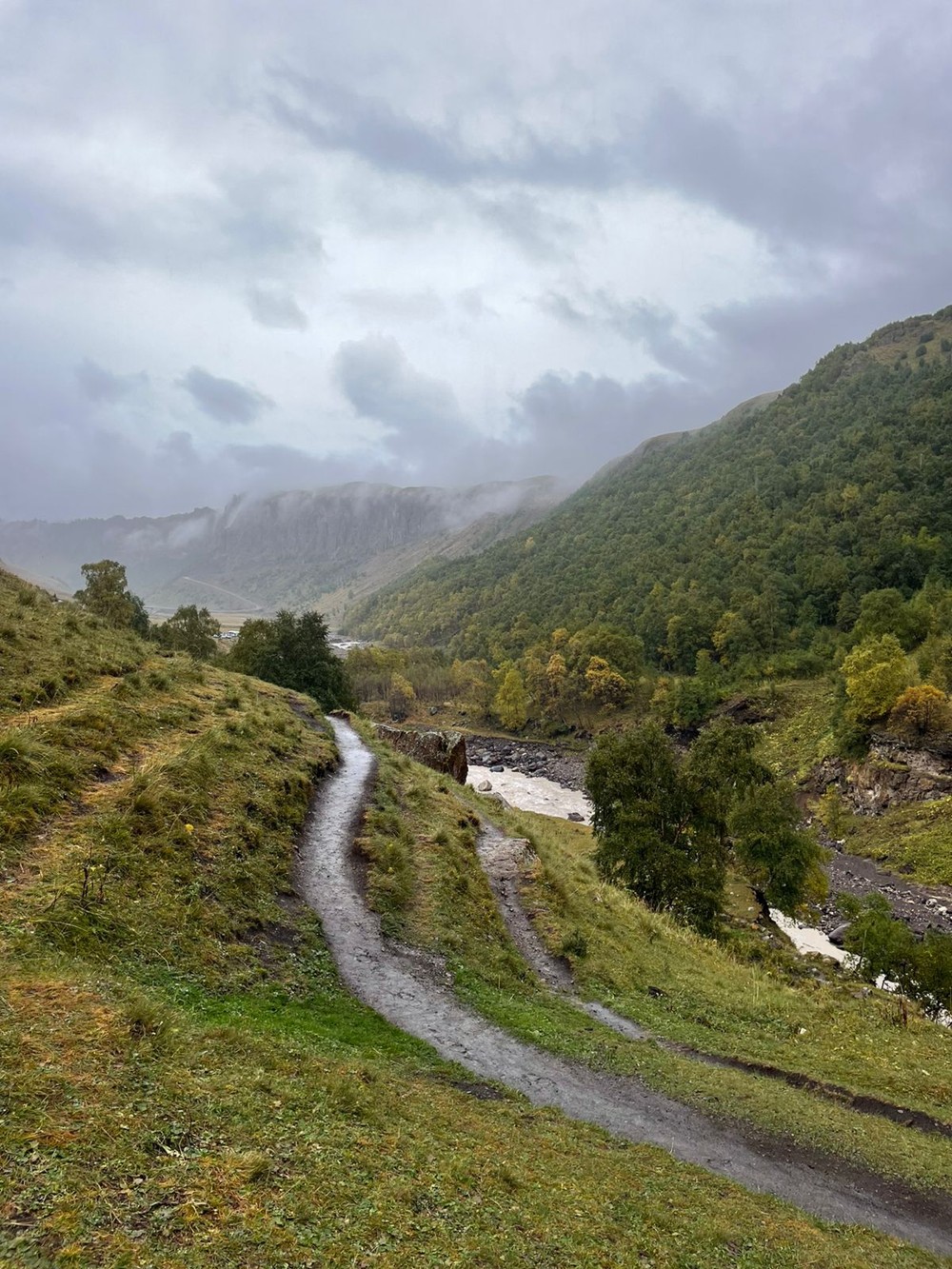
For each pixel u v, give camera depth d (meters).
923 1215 11.95
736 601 154.38
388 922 17.95
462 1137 9.42
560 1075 13.80
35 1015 7.67
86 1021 7.88
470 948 18.59
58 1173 5.39
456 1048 13.49
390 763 32.50
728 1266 8.55
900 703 82.06
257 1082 8.27
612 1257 7.68
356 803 24.78
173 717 21.70
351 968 15.22
